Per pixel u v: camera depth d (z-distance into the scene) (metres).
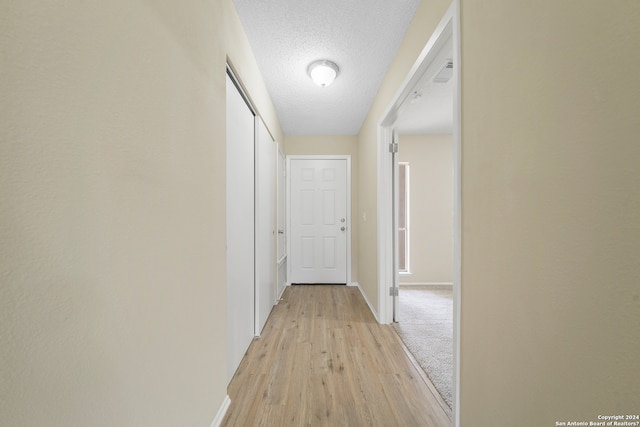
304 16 1.72
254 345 2.16
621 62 0.53
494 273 0.93
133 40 0.73
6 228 0.44
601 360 0.58
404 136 4.19
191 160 1.07
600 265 0.58
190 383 1.06
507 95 0.86
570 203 0.64
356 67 2.31
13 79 0.45
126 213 0.70
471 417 1.07
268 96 2.76
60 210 0.52
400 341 2.23
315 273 4.16
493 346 0.94
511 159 0.84
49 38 0.50
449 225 4.18
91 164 0.59
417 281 4.16
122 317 0.69
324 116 3.42
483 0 0.99
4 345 0.44
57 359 0.52
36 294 0.48
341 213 4.17
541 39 0.72
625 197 0.53
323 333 2.39
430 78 1.72
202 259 1.17
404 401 1.49
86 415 0.58
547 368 0.71
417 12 1.65
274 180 3.16
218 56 1.35
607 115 0.56
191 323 1.07
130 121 0.72
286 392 1.57
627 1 0.52
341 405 1.46
